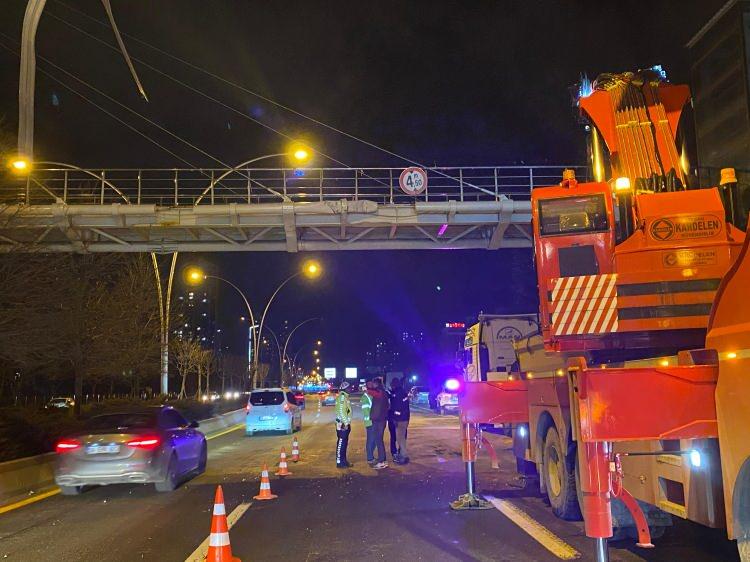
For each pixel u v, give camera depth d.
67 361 26.44
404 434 16.05
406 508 10.36
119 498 11.93
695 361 5.32
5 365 22.92
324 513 10.14
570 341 7.74
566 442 8.59
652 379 5.28
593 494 5.25
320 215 28.33
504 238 30.58
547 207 8.70
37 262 16.88
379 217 28.17
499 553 7.54
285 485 13.05
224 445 22.58
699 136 7.67
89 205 26.89
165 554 7.87
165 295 32.69
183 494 12.26
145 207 27.19
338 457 15.38
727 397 5.00
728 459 4.97
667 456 5.93
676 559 7.09
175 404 30.00
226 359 74.38
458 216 28.25
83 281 23.59
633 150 9.13
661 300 7.49
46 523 9.80
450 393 39.25
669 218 7.68
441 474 14.00
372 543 8.18
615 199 8.72
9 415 16.47
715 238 7.53
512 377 11.71
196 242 30.25
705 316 7.39
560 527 8.74
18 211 16.70
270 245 30.72
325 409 57.16
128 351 26.44
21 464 12.88
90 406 27.00
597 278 7.68
